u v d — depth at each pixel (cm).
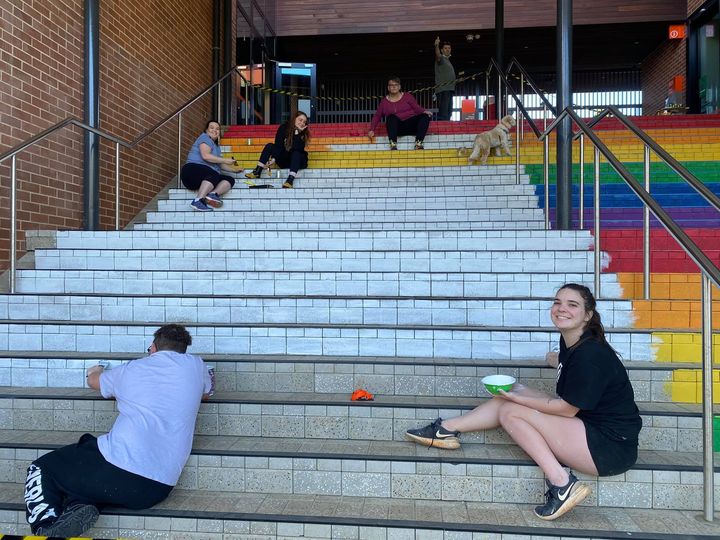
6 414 336
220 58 1042
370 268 454
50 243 521
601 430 269
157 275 439
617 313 386
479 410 299
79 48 619
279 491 294
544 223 591
